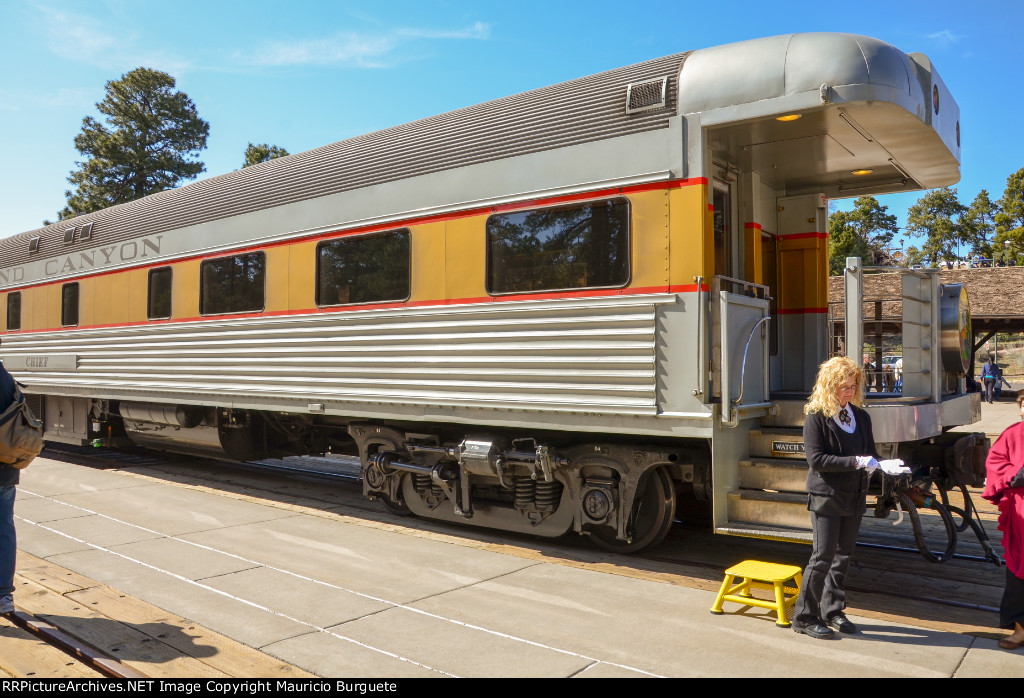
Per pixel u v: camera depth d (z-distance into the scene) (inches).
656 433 196.1
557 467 222.7
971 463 212.2
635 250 199.5
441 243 239.9
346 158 274.7
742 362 195.6
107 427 411.5
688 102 194.9
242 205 307.1
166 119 1505.9
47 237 429.1
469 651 151.1
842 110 185.2
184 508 293.0
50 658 149.3
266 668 142.3
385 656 148.6
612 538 227.5
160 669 141.2
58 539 243.0
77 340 395.2
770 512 185.6
